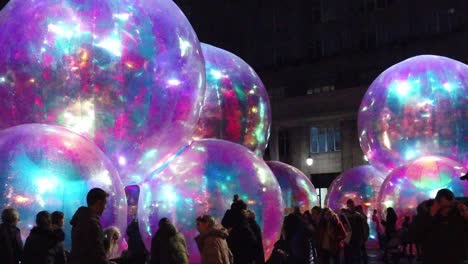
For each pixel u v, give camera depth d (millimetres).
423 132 15055
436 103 15055
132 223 11047
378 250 19484
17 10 9172
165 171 10383
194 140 11070
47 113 8695
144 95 8992
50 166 7707
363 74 40531
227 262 7594
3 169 7594
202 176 10172
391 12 39625
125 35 8922
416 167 14773
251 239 9094
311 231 12352
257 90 13305
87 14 8852
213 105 12469
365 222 14258
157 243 8156
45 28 8742
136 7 9242
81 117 8703
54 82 8625
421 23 38250
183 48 9578
